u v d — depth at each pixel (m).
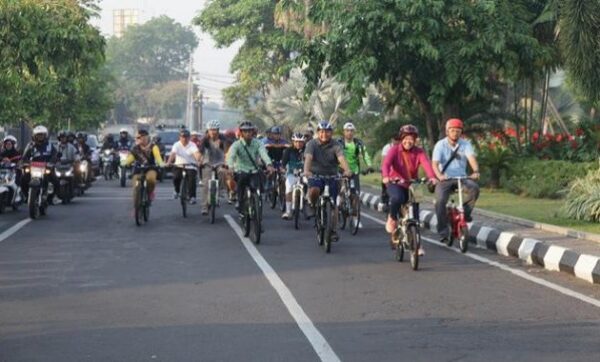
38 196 24.19
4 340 10.10
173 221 23.70
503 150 32.03
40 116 52.16
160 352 9.57
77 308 11.95
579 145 31.44
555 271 15.45
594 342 10.08
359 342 10.06
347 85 28.52
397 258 16.52
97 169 45.22
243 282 14.07
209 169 23.64
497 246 18.00
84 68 31.17
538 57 29.69
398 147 16.33
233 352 9.58
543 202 26.89
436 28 27.81
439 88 28.94
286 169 23.27
